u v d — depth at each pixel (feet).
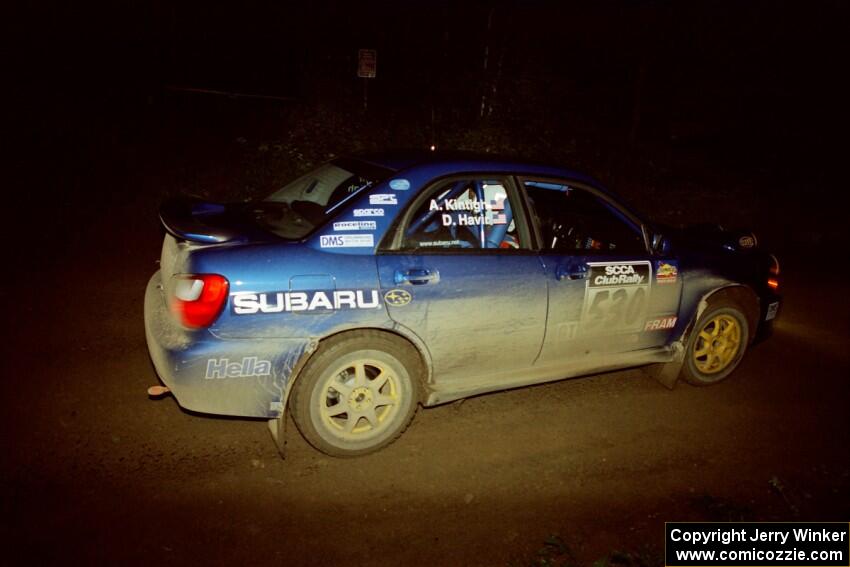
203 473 11.11
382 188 11.58
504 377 12.94
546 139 39.65
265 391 10.82
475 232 12.22
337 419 12.09
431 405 12.35
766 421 14.47
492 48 43.01
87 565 8.95
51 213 23.79
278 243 10.96
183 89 34.81
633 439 13.30
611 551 10.04
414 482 11.35
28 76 33.68
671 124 49.42
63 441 11.62
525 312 12.47
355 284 11.02
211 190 28.09
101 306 17.44
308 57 38.37
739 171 44.52
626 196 36.70
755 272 15.60
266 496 10.66
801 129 50.90
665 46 45.03
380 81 39.55
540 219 13.16
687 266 14.40
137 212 25.16
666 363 15.08
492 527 10.37
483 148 36.14
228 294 10.38
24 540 9.27
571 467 12.17
